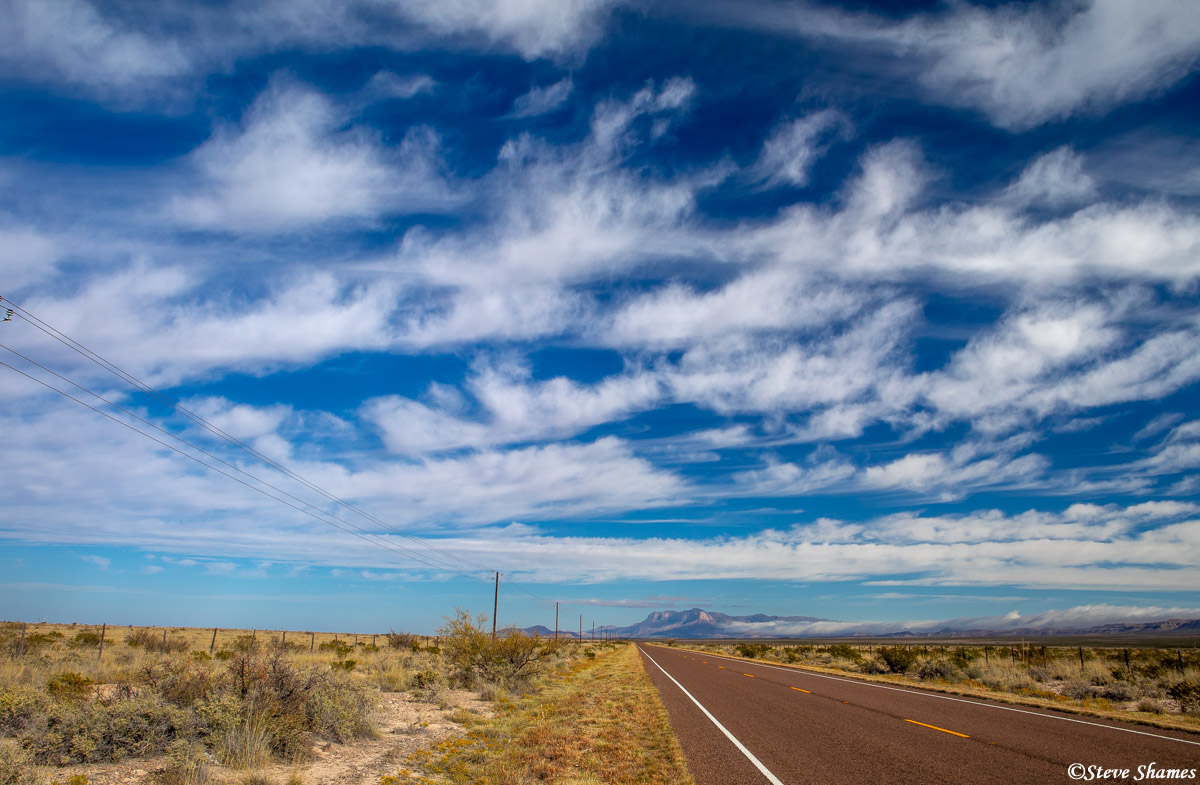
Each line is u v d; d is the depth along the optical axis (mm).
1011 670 32781
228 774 9141
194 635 54562
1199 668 31203
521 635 26562
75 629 52344
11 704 9930
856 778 9078
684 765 10008
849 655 50844
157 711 10336
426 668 26578
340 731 12242
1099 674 29984
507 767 10031
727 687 23609
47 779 8406
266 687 12102
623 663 41781
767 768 9773
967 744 11562
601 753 11102
